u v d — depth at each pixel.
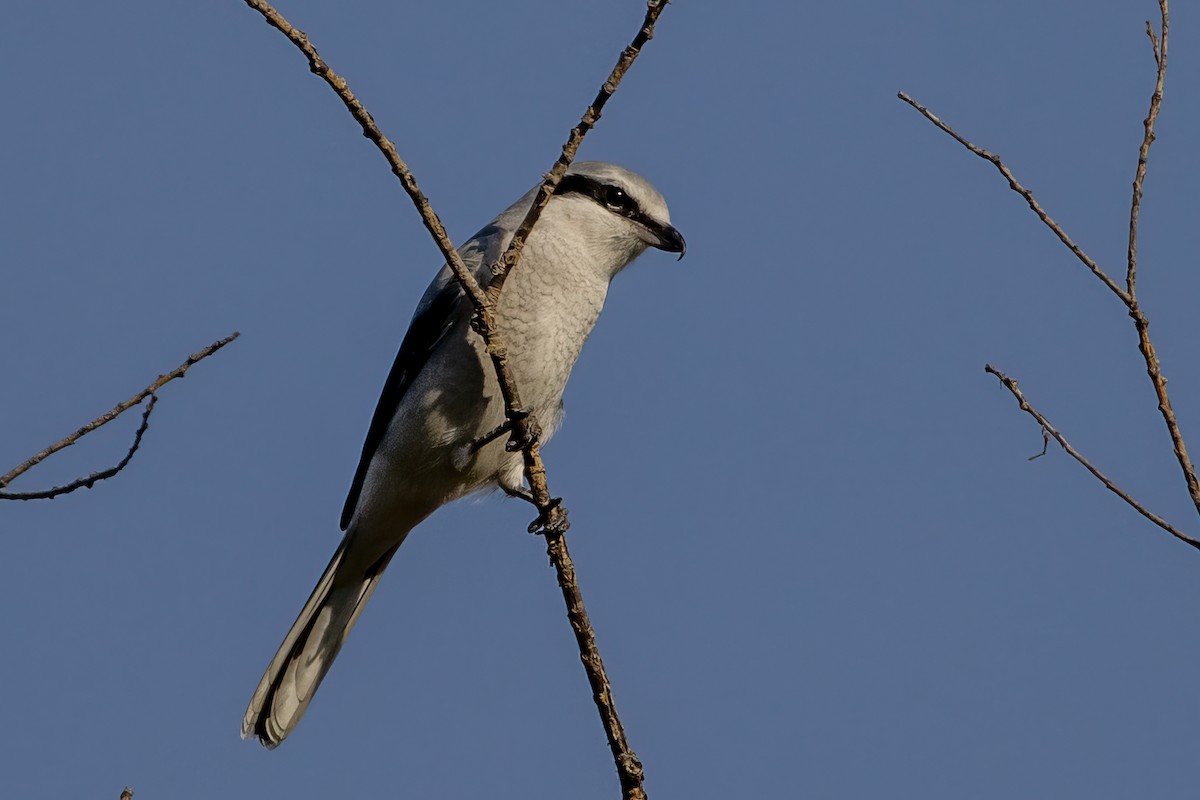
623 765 6.83
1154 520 6.57
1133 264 6.61
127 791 5.95
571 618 7.38
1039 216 6.82
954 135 7.03
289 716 10.13
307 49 7.09
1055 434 6.92
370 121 7.35
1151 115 6.75
